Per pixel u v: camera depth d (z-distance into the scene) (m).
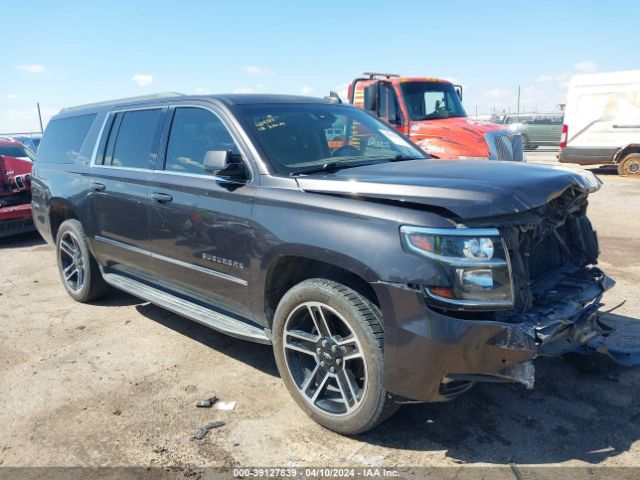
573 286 3.42
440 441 3.15
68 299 6.05
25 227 9.20
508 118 29.31
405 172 3.42
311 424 3.37
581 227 3.80
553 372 3.93
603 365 3.87
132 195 4.61
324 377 3.31
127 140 4.92
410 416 3.43
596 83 15.82
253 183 3.61
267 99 4.29
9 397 3.82
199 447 3.16
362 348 3.00
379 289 2.84
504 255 2.79
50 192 5.82
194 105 4.25
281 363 3.49
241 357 4.39
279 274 3.54
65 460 3.08
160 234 4.36
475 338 2.70
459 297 2.72
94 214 5.18
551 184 3.13
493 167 3.54
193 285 4.21
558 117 27.86
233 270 3.73
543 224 3.20
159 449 3.15
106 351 4.57
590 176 3.53
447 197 2.83
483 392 3.69
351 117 4.61
